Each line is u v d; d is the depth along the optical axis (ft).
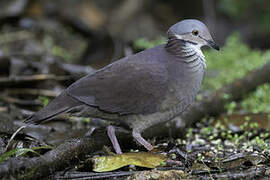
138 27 67.82
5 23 59.57
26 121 29.40
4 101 40.65
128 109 30.01
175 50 30.53
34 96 42.60
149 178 26.09
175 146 31.71
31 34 57.93
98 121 38.06
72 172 27.58
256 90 47.37
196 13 76.59
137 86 29.73
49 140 33.09
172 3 77.05
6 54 47.60
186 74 30.17
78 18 64.54
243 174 26.78
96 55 55.31
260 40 72.69
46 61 47.26
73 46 59.77
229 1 68.90
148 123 30.96
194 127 38.75
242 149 31.83
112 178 26.86
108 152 29.53
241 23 74.43
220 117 39.68
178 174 26.50
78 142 29.25
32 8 62.90
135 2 72.33
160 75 29.86
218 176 26.73
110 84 29.73
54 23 62.49
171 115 30.96
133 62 30.30
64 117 37.35
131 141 32.45
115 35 60.49
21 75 43.98
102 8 70.44
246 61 51.16
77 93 29.53
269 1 70.03
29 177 25.64
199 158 29.22
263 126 36.91
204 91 44.62
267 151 30.81
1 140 29.55
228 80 46.85
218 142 33.91
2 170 24.79
